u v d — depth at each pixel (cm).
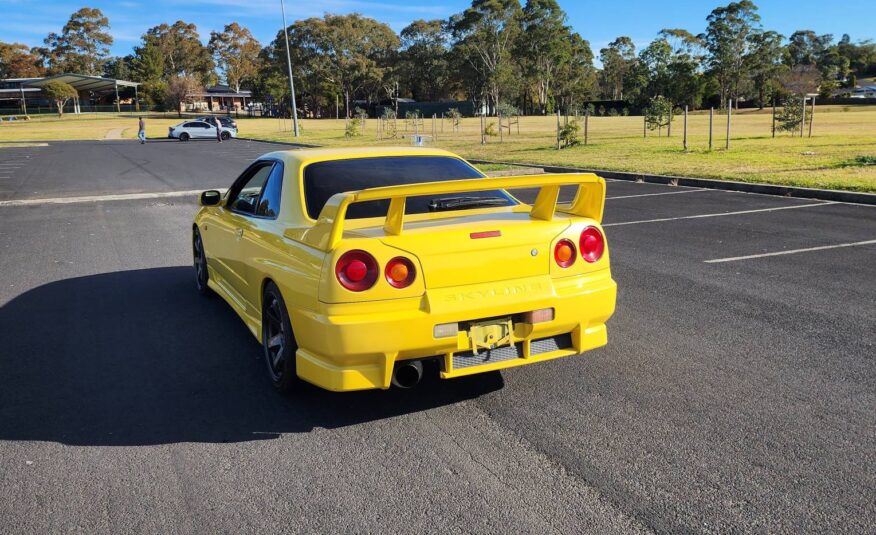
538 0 9138
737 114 7269
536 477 312
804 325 514
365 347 334
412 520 281
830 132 2959
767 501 287
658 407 381
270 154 504
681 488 299
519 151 2461
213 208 579
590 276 379
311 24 9900
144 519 286
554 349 379
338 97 10006
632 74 9088
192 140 4741
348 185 423
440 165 466
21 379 445
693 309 562
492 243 353
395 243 338
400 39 10806
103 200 1413
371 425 371
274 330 420
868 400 383
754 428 353
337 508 291
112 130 6372
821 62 14988
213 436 362
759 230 892
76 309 609
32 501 301
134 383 436
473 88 9681
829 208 1045
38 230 1048
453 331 346
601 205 386
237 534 275
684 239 853
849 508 280
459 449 341
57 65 12975
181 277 728
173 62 13038
